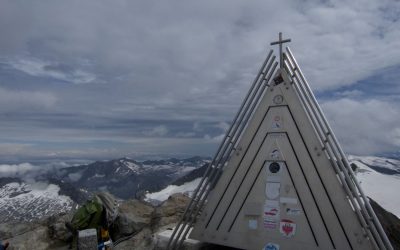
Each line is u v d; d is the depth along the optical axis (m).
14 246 3.33
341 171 2.27
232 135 2.62
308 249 2.23
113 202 3.29
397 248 2.69
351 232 2.14
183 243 2.73
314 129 2.37
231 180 2.56
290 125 2.44
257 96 2.57
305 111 2.41
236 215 2.50
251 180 2.49
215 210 2.58
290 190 2.36
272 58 2.56
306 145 2.36
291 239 2.29
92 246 2.83
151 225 3.61
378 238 2.05
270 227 2.37
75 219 3.14
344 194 2.20
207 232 2.58
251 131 2.55
